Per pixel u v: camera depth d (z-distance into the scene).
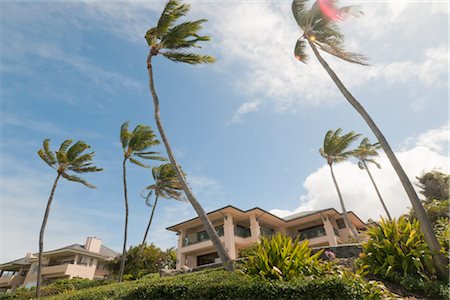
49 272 30.86
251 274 6.47
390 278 6.92
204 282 6.42
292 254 6.53
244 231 24.73
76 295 10.14
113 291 9.06
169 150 10.86
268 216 25.36
